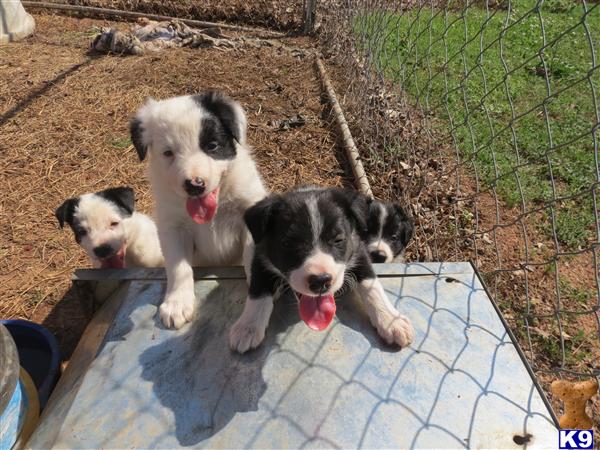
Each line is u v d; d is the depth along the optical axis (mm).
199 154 477
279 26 1623
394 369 381
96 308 511
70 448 335
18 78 1142
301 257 394
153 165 503
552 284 627
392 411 352
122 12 1619
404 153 832
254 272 431
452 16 1424
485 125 950
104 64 1237
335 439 335
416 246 684
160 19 1620
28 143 901
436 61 1199
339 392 364
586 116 994
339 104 1008
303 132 936
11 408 367
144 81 1141
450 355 393
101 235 598
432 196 750
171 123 477
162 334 418
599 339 521
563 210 745
